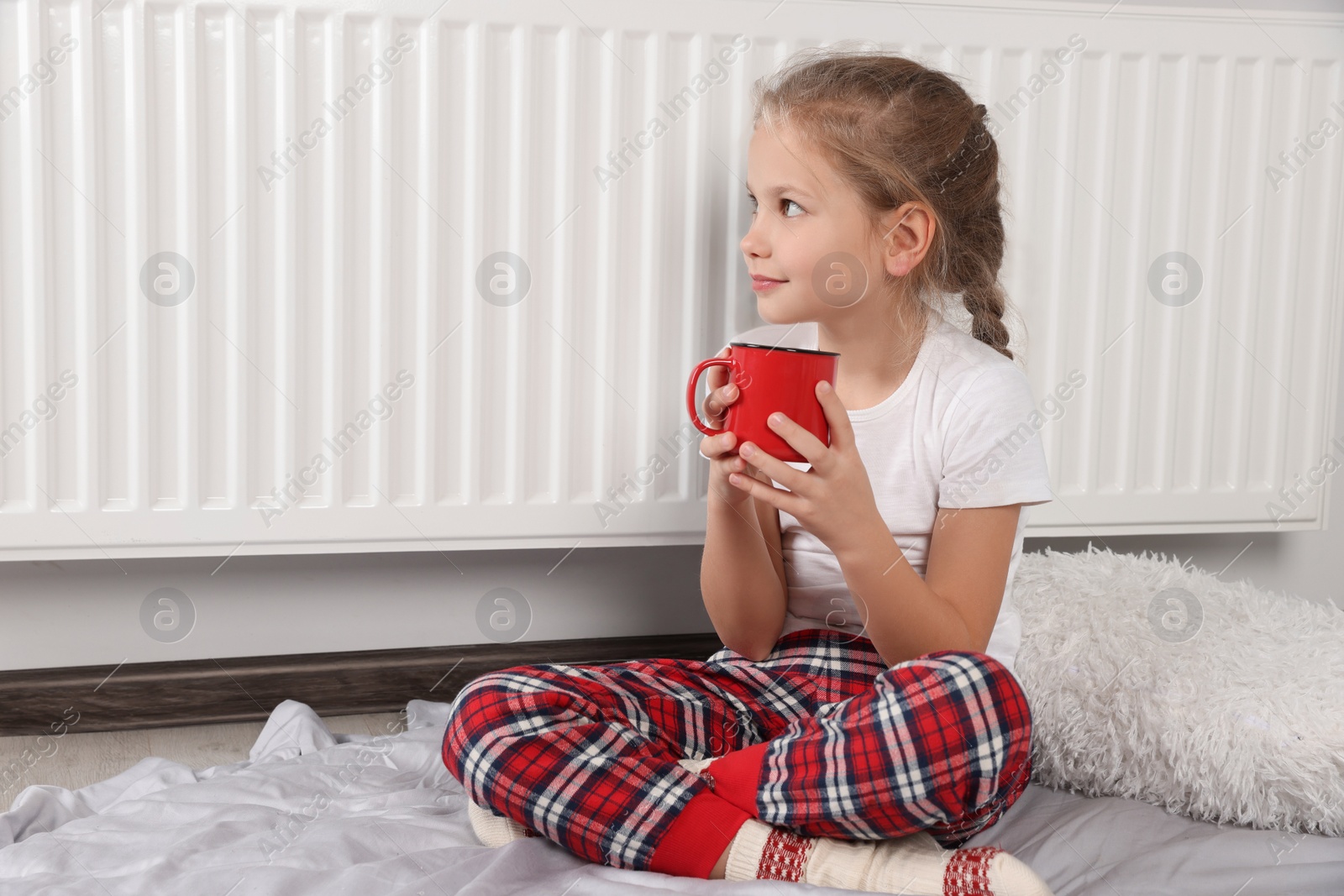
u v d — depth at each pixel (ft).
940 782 2.44
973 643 2.96
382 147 4.00
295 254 3.97
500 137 4.10
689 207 4.26
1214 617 3.77
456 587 4.74
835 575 3.34
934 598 2.88
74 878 2.79
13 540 3.89
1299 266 4.73
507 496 4.26
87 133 3.78
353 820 3.09
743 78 4.23
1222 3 4.82
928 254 3.27
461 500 4.23
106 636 4.40
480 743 2.75
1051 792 3.61
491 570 4.76
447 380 4.17
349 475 4.12
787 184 3.11
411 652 4.68
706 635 4.97
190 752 4.16
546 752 2.68
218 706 4.47
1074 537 5.23
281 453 4.06
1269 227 4.69
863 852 2.56
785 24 4.24
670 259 4.28
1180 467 4.77
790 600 3.45
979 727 2.44
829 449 2.69
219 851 2.88
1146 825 3.25
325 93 3.94
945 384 3.18
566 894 2.50
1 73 3.72
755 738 3.06
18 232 3.79
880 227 3.15
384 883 2.63
